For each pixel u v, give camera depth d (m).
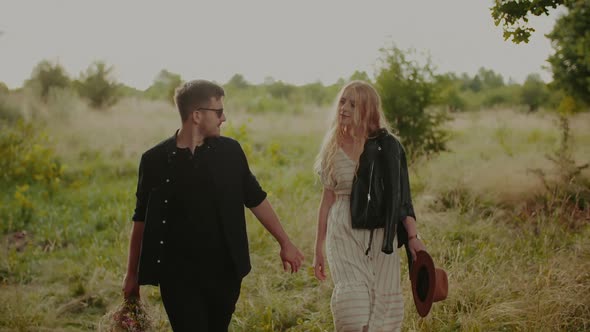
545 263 5.05
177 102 3.08
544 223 6.28
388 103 10.04
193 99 3.03
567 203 7.01
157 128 14.98
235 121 17.16
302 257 3.37
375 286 3.44
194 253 3.04
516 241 5.89
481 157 10.20
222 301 3.12
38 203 9.12
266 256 6.16
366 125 3.59
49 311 5.12
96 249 6.87
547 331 3.95
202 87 3.05
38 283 6.15
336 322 3.43
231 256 3.05
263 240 6.60
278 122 17.50
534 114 17.98
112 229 7.61
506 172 7.97
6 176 10.36
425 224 6.64
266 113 20.66
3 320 4.91
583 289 4.35
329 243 3.57
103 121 16.08
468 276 4.87
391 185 3.40
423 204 7.49
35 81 20.12
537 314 4.05
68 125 15.23
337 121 3.63
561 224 6.28
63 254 7.01
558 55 13.26
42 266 6.57
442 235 6.28
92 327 4.95
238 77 37.06
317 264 3.71
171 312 3.09
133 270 3.29
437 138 10.27
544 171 7.87
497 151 10.95
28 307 5.21
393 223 3.36
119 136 13.78
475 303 4.40
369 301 3.42
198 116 3.04
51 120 15.58
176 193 3.02
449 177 8.36
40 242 7.63
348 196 3.58
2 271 6.51
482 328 4.12
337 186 3.59
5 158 10.68
